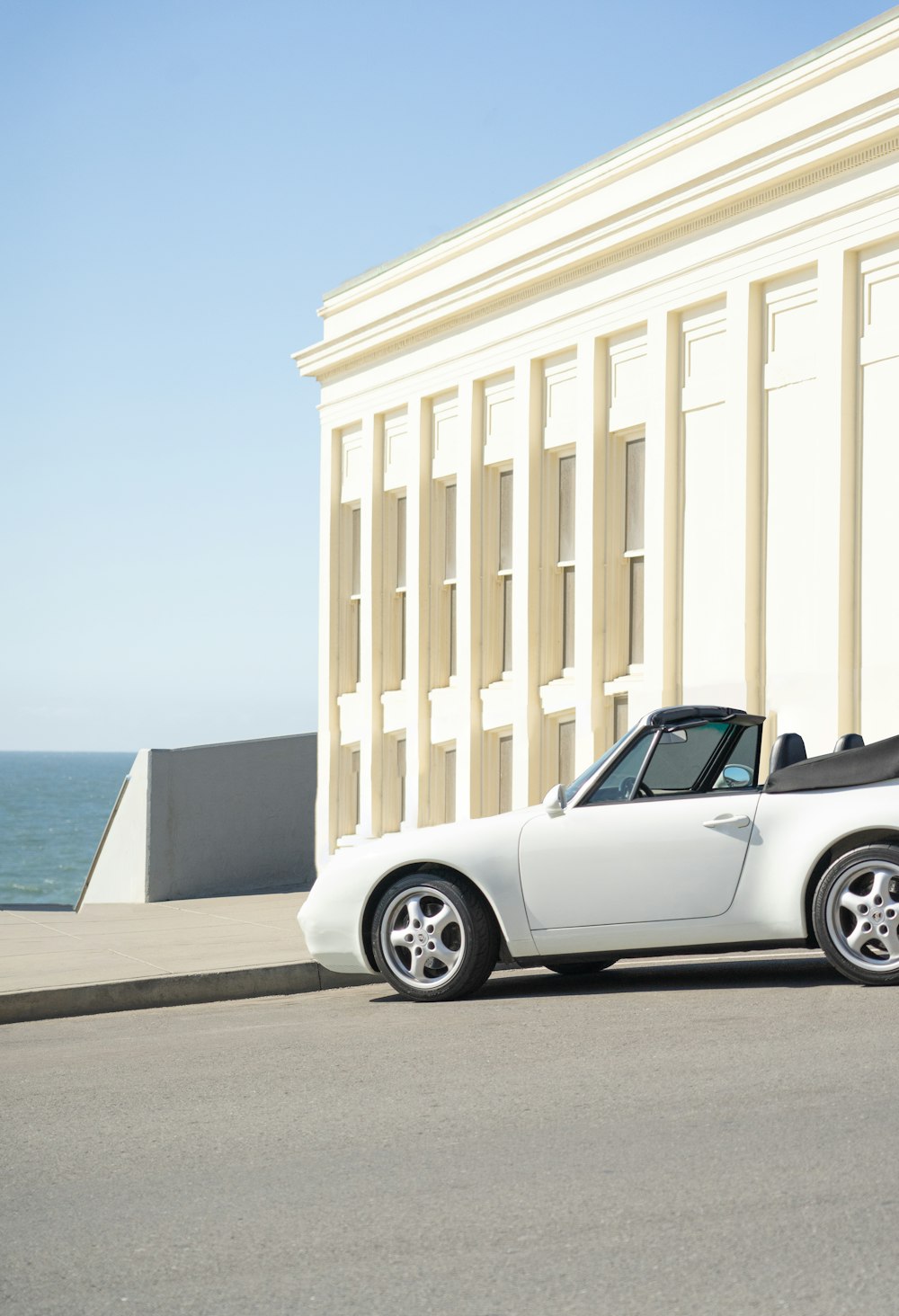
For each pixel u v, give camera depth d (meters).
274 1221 5.00
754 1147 5.47
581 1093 6.50
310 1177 5.50
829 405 13.05
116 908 16.64
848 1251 4.39
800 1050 7.00
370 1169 5.54
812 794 8.72
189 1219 5.08
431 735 18.19
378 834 18.95
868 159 12.73
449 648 18.27
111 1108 6.89
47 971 11.13
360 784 19.53
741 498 13.90
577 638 15.80
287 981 10.89
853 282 13.01
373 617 19.14
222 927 13.95
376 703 19.06
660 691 14.73
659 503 14.80
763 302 13.90
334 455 20.14
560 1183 5.21
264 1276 4.48
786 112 13.59
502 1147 5.73
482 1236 4.71
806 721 13.30
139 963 11.43
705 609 14.40
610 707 15.59
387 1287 4.34
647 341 15.04
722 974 9.69
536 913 9.09
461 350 17.55
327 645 19.95
